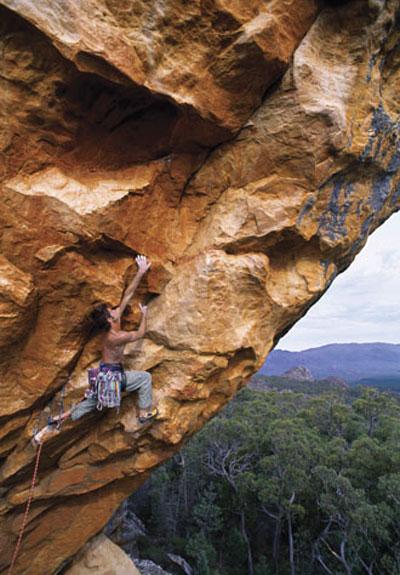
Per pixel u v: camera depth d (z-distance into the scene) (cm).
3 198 411
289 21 453
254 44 423
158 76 420
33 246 427
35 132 420
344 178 544
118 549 814
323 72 497
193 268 524
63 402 510
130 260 500
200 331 515
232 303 524
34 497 568
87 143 454
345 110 502
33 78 393
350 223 583
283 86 488
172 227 534
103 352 490
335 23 498
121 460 591
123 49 392
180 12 404
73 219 429
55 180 435
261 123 502
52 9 362
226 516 2530
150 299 548
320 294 633
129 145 478
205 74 438
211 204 550
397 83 559
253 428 2919
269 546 2381
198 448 2741
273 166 519
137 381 496
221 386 577
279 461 2266
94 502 651
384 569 1966
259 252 546
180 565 1964
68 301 466
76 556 762
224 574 2081
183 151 505
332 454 2380
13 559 549
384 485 1902
